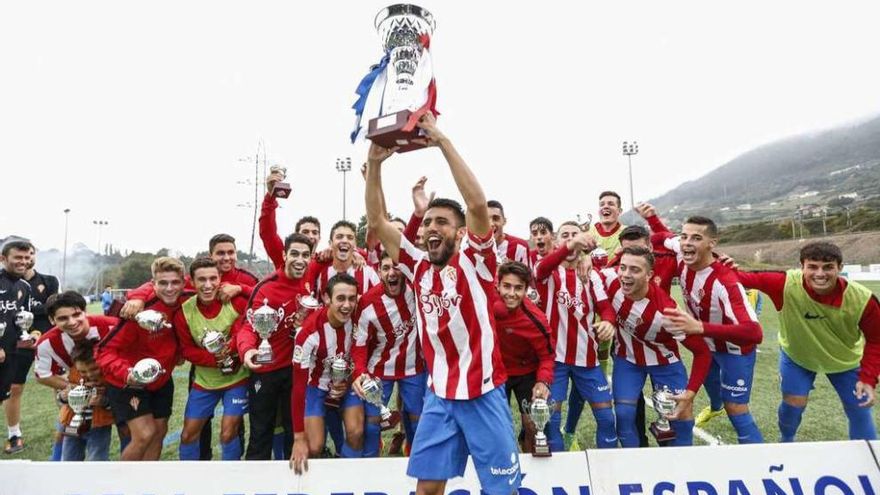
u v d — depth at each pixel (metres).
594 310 3.88
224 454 3.64
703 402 5.86
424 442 2.27
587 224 4.81
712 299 3.71
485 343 2.28
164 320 3.48
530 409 3.25
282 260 4.79
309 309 3.40
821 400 5.74
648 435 4.92
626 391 3.74
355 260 4.44
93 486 2.80
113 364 3.33
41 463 2.83
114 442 4.80
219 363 3.57
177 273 3.61
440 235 2.30
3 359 4.84
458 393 2.22
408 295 3.77
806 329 3.69
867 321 3.47
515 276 3.41
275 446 4.10
